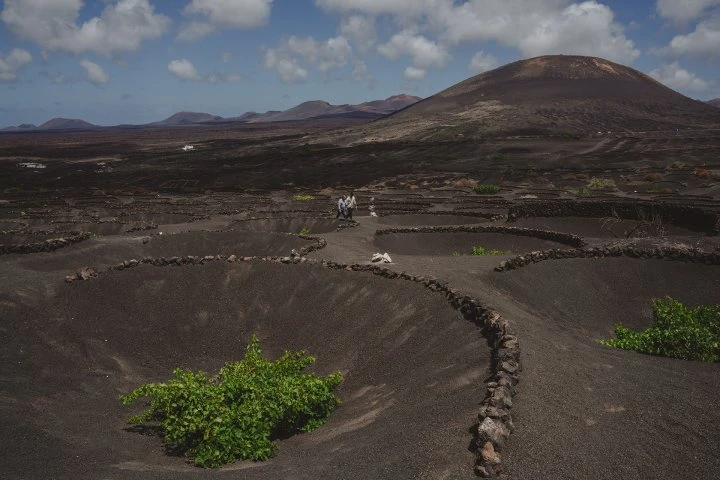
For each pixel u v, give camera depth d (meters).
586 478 6.47
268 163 94.88
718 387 9.23
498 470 6.46
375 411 9.77
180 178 80.75
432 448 7.19
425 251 26.86
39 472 7.77
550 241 24.88
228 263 18.58
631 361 10.60
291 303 16.64
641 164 70.00
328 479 6.98
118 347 14.52
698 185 50.84
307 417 10.20
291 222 36.44
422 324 12.95
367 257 21.81
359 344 13.56
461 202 46.41
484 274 16.31
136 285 17.11
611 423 7.76
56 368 12.71
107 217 43.59
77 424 10.14
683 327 12.05
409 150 98.06
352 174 78.38
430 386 9.73
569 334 12.54
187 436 9.08
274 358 14.49
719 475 6.73
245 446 8.70
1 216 44.53
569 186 56.66
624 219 31.70
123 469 8.05
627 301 16.97
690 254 18.48
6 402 10.30
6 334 13.30
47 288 15.82
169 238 26.34
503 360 9.10
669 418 7.98
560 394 8.52
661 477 6.64
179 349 15.16
